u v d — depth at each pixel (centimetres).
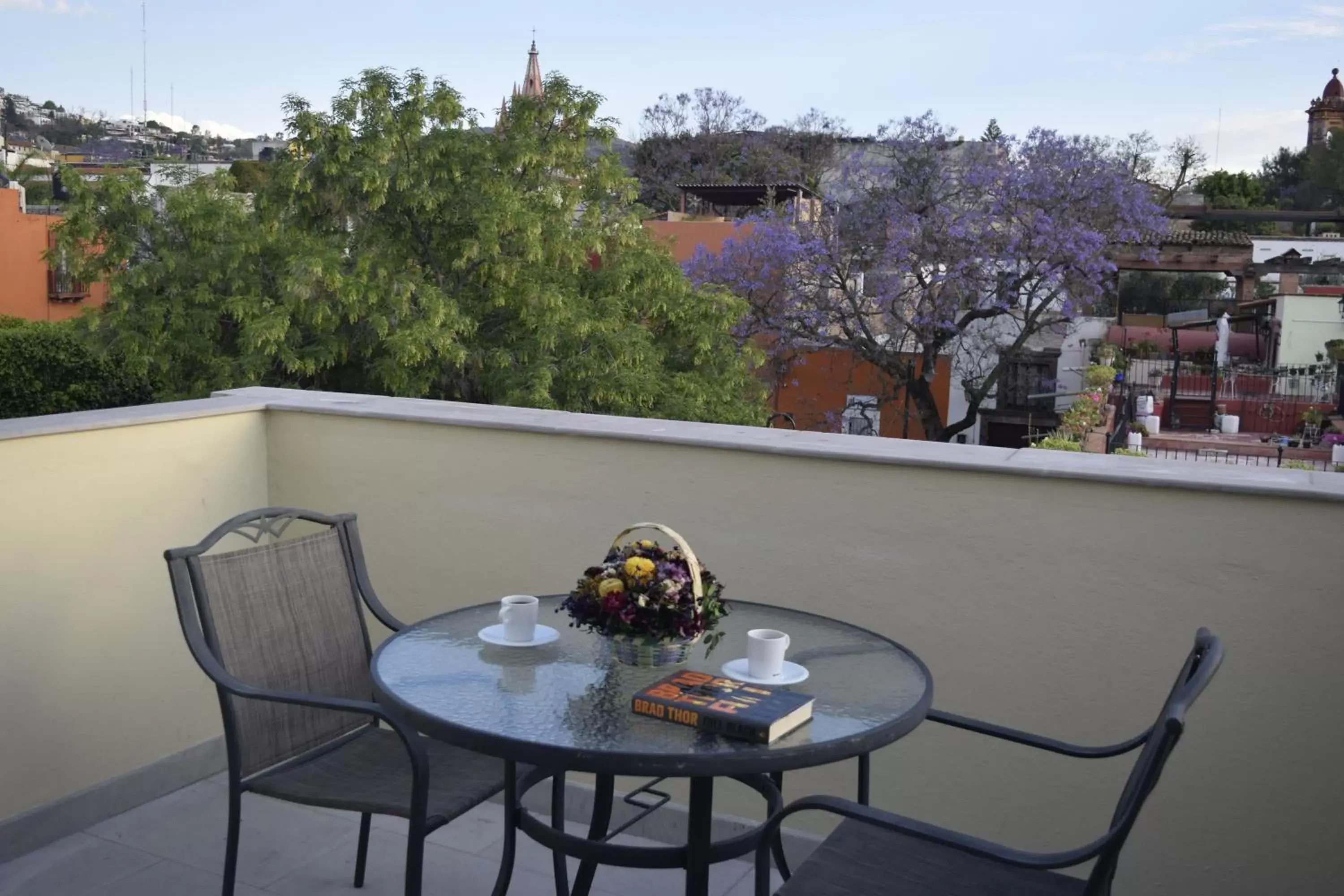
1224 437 1702
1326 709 246
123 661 329
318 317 1039
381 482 357
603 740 175
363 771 245
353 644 275
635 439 313
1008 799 279
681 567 208
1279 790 252
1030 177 1652
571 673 209
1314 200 4403
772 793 231
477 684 202
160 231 1162
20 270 2348
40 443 303
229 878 242
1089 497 262
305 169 1116
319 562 272
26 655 302
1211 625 254
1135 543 259
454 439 343
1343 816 247
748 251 1748
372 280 1084
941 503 278
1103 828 269
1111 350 2000
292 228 1152
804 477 293
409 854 215
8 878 288
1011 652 275
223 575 247
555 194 1195
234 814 239
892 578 286
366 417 356
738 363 1305
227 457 362
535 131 1216
